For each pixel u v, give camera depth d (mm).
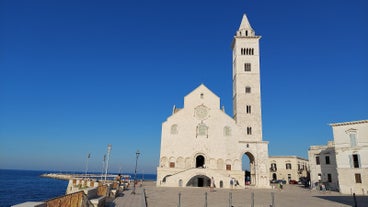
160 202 34625
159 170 75000
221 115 82938
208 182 72500
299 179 123000
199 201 36688
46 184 149375
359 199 46500
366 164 63406
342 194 62688
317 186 82562
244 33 94875
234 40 95938
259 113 87438
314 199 44750
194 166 78812
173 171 75188
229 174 76125
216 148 80438
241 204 34312
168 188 62969
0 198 81750
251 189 69125
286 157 125500
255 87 89750
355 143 66062
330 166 82312
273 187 78375
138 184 78938
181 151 79688
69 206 19094
